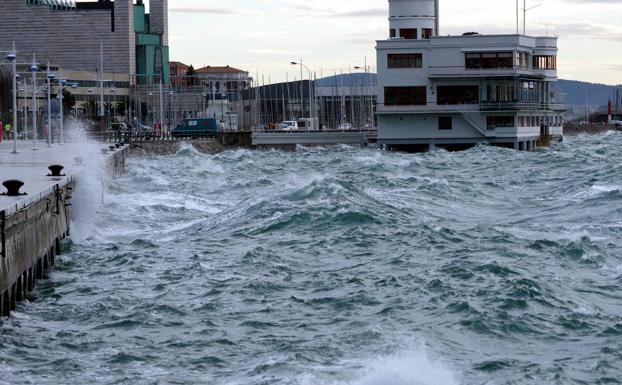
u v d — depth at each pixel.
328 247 77.31
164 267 69.81
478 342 49.53
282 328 52.28
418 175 153.00
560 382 43.38
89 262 72.50
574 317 53.69
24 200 60.91
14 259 56.31
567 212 102.31
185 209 106.62
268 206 94.31
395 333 50.06
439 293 58.88
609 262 70.75
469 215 103.88
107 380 44.06
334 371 44.03
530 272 65.44
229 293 60.28
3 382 43.59
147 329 52.44
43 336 51.09
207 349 48.53
